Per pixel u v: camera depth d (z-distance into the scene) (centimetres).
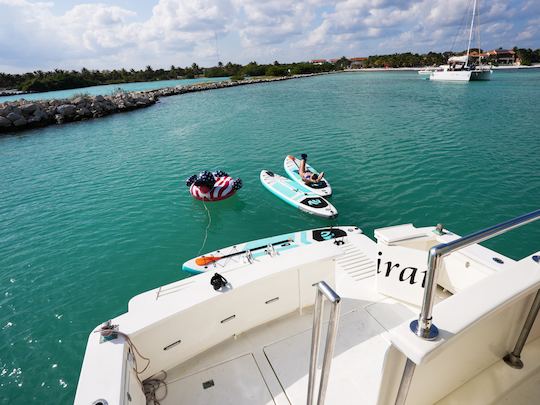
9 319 679
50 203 1227
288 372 319
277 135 2116
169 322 296
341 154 1616
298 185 1172
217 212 1091
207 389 305
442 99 3309
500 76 6159
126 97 3975
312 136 2033
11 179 1509
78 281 787
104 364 235
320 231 820
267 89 5528
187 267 713
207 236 960
